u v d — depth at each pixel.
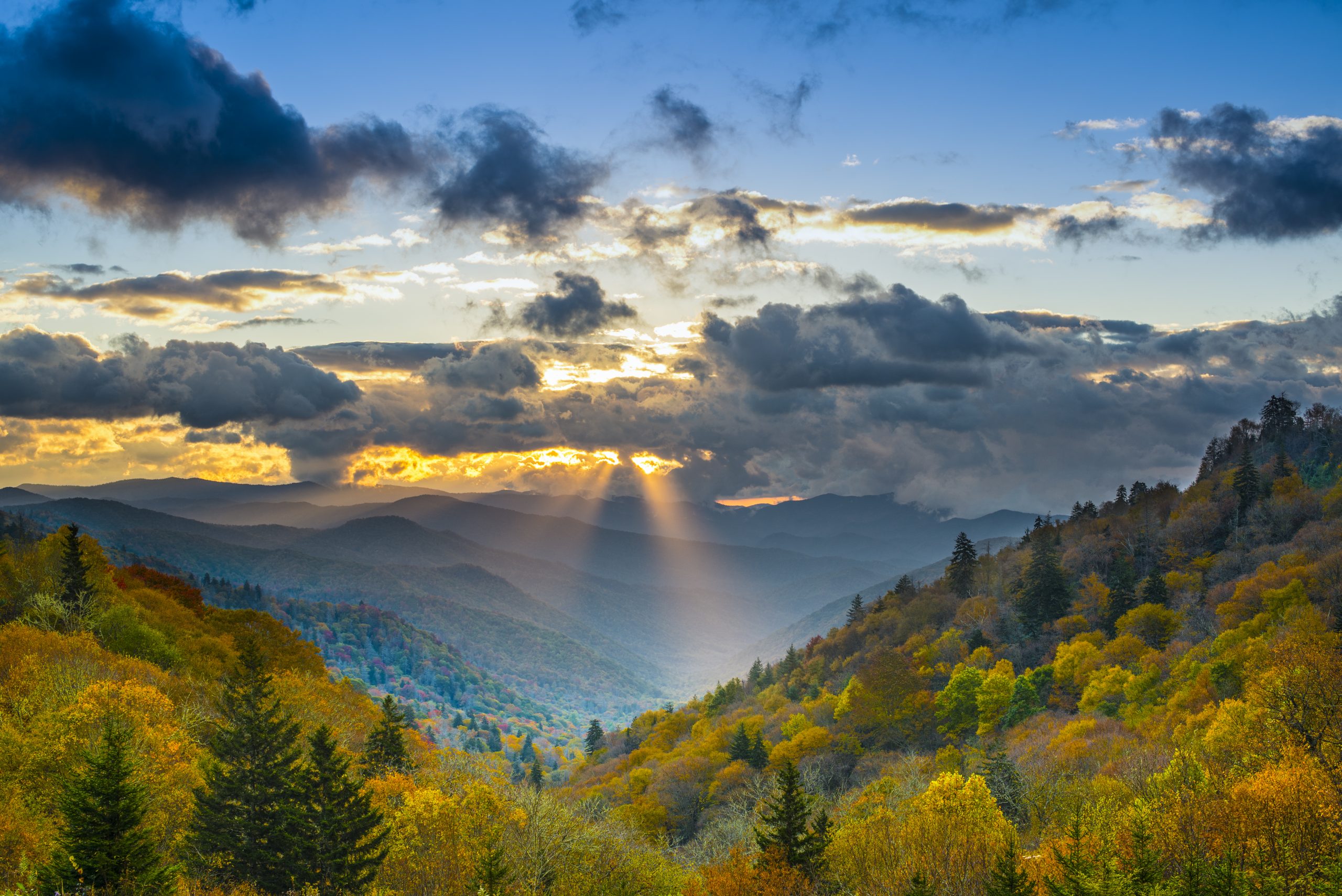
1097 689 101.00
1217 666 76.44
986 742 98.25
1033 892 34.47
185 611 106.31
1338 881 30.45
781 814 52.28
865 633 190.50
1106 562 172.12
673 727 189.25
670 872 56.44
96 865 32.47
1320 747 43.38
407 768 68.50
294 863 43.66
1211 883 31.00
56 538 94.50
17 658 61.28
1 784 41.84
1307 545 123.88
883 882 45.16
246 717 51.59
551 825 50.28
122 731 37.56
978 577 194.62
